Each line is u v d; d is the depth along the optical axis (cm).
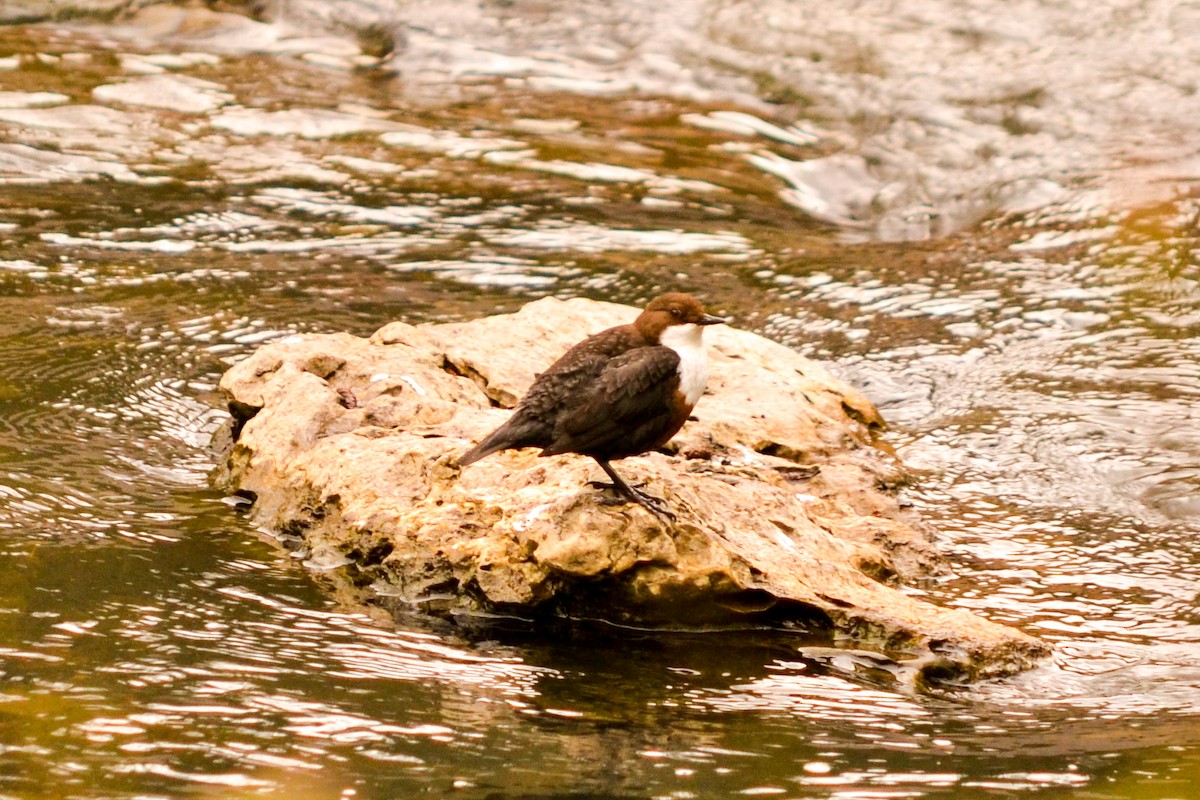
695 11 2611
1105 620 938
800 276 1688
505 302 1541
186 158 1966
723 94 2366
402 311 1495
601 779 682
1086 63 2330
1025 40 2416
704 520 917
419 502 951
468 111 2269
